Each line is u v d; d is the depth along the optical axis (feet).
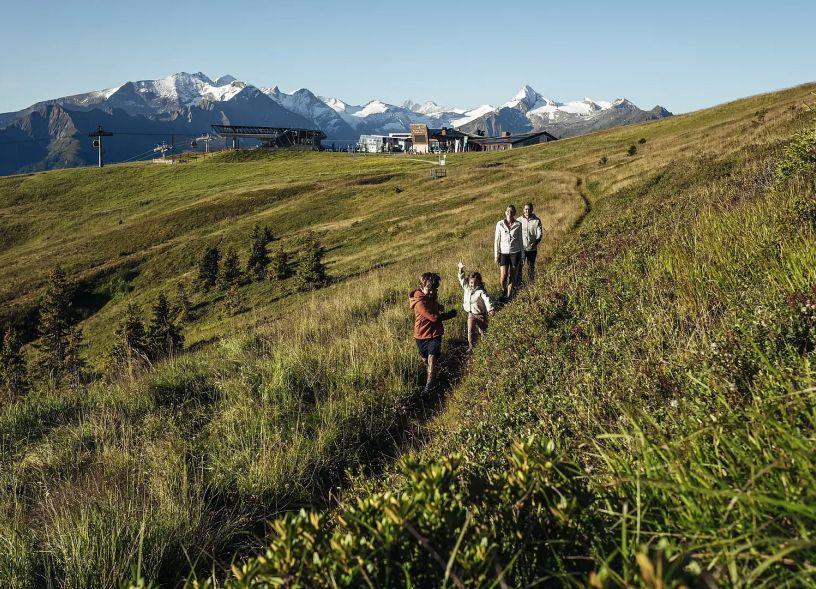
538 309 24.99
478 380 23.29
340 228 218.59
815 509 4.09
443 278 51.96
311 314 43.04
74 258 273.13
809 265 13.94
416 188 275.80
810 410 6.31
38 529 15.14
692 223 28.78
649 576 3.43
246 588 5.27
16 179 459.32
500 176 254.47
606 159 215.92
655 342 14.61
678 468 5.55
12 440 23.22
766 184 32.42
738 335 11.00
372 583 5.13
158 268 242.58
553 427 11.95
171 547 14.08
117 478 17.49
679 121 303.68
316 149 611.88
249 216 292.20
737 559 4.74
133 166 512.63
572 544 5.84
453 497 5.92
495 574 5.24
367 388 25.43
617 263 27.09
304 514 5.81
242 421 21.97
